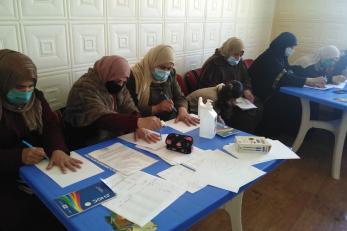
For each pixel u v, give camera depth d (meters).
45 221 1.15
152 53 1.83
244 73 2.69
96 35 1.85
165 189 0.87
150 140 1.21
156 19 2.24
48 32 1.61
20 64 1.11
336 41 3.41
